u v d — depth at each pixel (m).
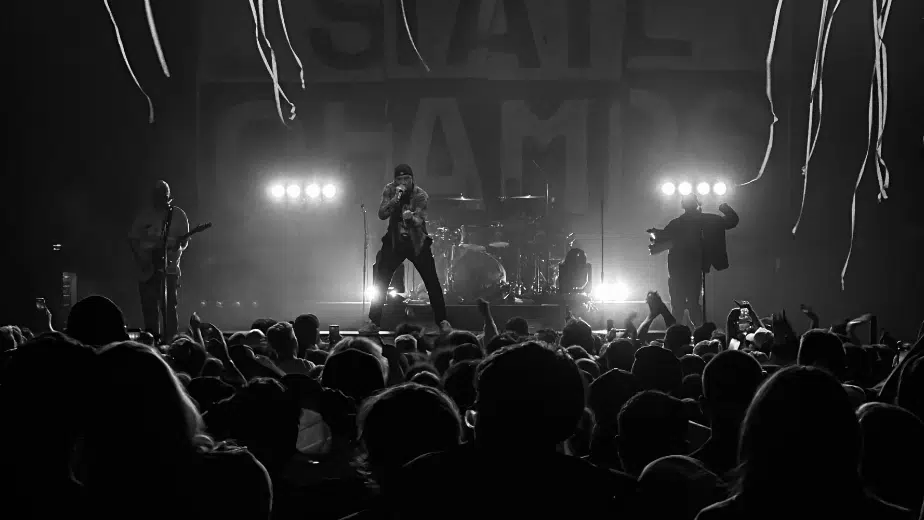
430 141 23.09
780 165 22.77
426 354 7.39
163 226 14.20
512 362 2.49
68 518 2.48
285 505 3.29
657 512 2.80
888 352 7.81
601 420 4.34
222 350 6.59
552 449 2.51
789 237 22.61
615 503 2.43
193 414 2.46
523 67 23.11
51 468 2.54
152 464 2.37
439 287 13.99
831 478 2.29
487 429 2.49
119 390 2.36
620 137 23.05
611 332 11.00
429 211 20.39
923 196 22.09
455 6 23.03
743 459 2.41
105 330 4.50
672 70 23.11
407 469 2.49
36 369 2.53
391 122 23.09
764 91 22.94
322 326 21.20
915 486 3.17
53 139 21.52
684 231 16.19
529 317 16.66
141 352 2.42
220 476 2.55
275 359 6.83
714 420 3.73
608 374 4.45
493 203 22.91
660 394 3.52
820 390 2.33
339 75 23.08
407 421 2.87
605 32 23.08
